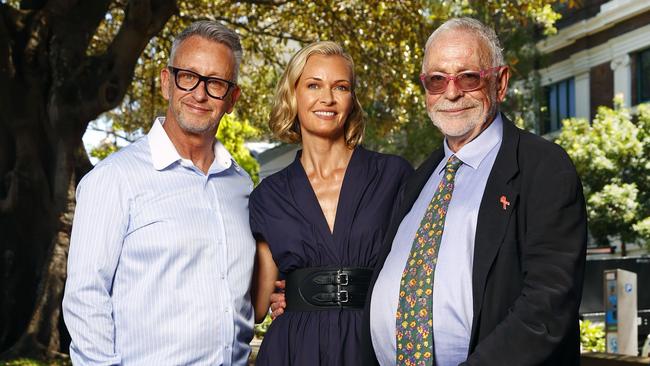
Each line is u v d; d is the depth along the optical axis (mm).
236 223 3877
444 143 3545
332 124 4102
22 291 11219
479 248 3096
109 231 3588
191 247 3639
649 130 21047
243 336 3830
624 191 20016
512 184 3139
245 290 3824
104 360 3510
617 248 22703
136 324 3561
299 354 3848
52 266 11055
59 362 10688
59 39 11148
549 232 2994
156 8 10906
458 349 3121
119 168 3662
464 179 3312
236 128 24531
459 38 3357
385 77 14312
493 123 3381
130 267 3596
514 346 2896
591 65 25812
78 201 3650
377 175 4082
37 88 11203
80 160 11406
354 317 3863
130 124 18203
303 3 13781
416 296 3205
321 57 4137
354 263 3930
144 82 16094
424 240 3271
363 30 13867
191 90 3787
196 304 3613
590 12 25766
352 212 3980
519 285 3051
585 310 16047
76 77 10922
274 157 31516
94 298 3549
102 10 11547
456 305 3109
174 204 3684
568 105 26969
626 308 10203
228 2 14547
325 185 4105
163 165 3723
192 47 3830
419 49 13820
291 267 3980
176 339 3564
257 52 15266
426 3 15352
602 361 6242
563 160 3102
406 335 3215
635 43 24016
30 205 11188
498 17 21688
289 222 3988
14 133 11242
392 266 3373
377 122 15883
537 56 23062
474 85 3318
